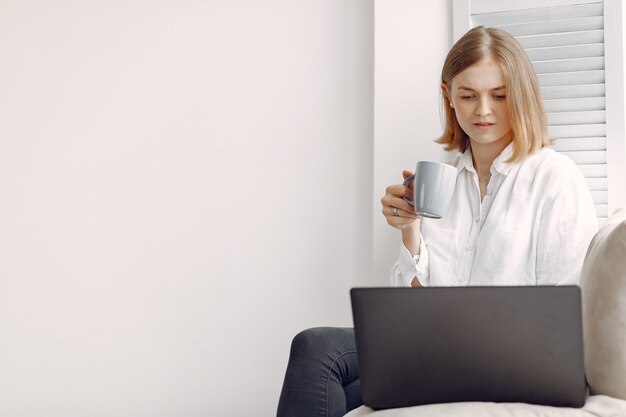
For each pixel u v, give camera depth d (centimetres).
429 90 251
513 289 128
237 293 280
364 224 268
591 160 235
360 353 132
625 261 131
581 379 126
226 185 283
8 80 303
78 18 300
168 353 285
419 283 215
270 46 282
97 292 292
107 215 293
